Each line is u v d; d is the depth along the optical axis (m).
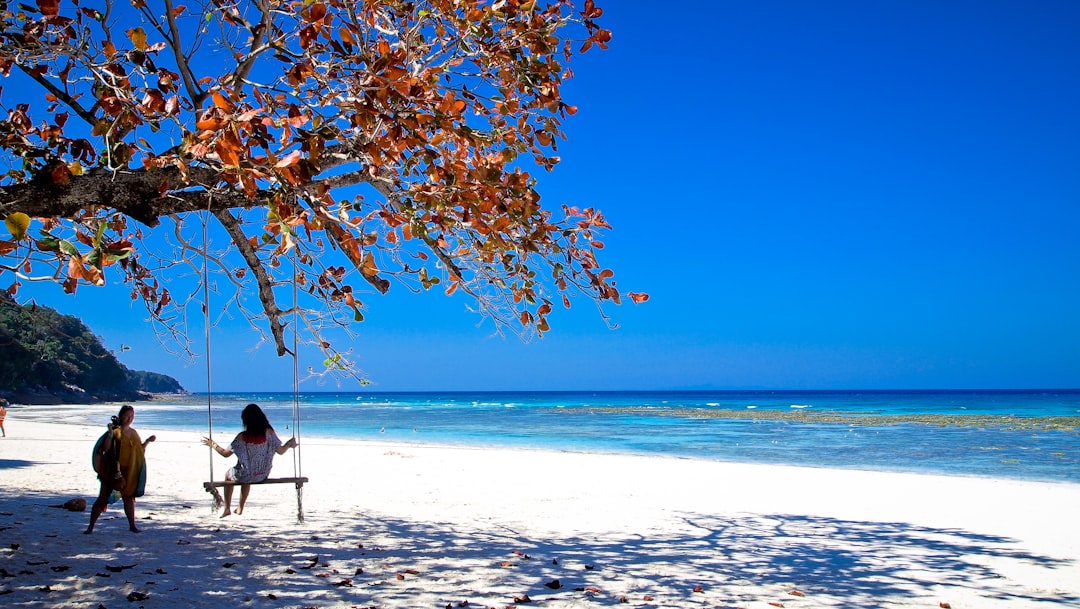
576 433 35.72
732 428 39.53
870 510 11.38
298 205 4.66
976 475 17.47
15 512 9.05
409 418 56.47
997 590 6.51
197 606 5.09
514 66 5.64
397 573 6.41
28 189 4.20
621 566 7.11
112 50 4.73
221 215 5.76
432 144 5.12
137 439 8.04
